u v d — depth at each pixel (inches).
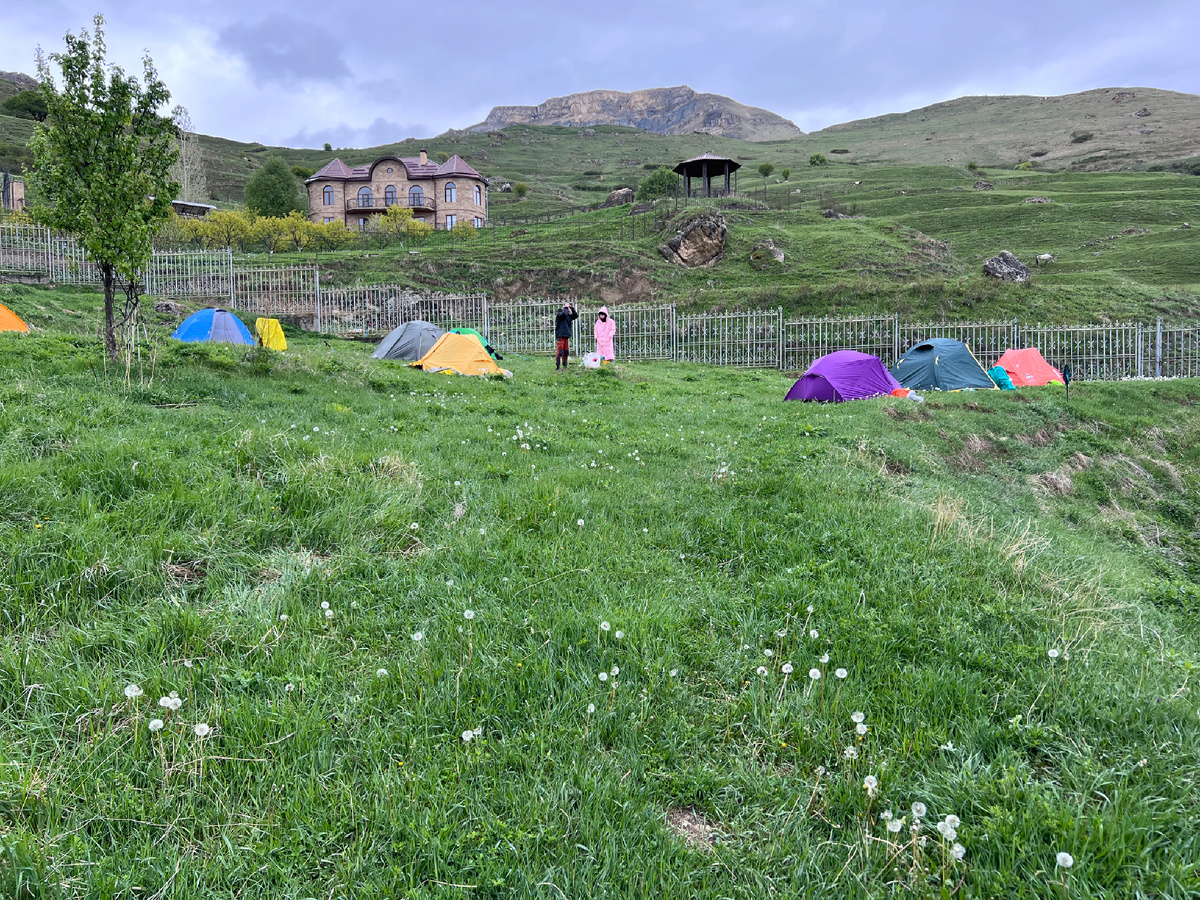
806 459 340.5
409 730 113.9
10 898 78.0
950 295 1120.8
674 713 123.7
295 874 86.6
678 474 299.3
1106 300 1132.5
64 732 107.6
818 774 109.1
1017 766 109.9
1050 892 86.0
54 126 362.9
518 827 93.7
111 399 296.2
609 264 1505.9
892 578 188.5
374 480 230.4
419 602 159.6
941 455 453.1
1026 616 170.4
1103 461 525.7
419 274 1432.1
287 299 1101.7
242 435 255.9
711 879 90.7
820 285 1237.1
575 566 185.5
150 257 386.3
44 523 165.6
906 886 88.2
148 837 89.7
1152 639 176.9
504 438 349.7
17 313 599.2
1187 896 86.4
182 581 160.6
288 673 125.0
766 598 175.5
